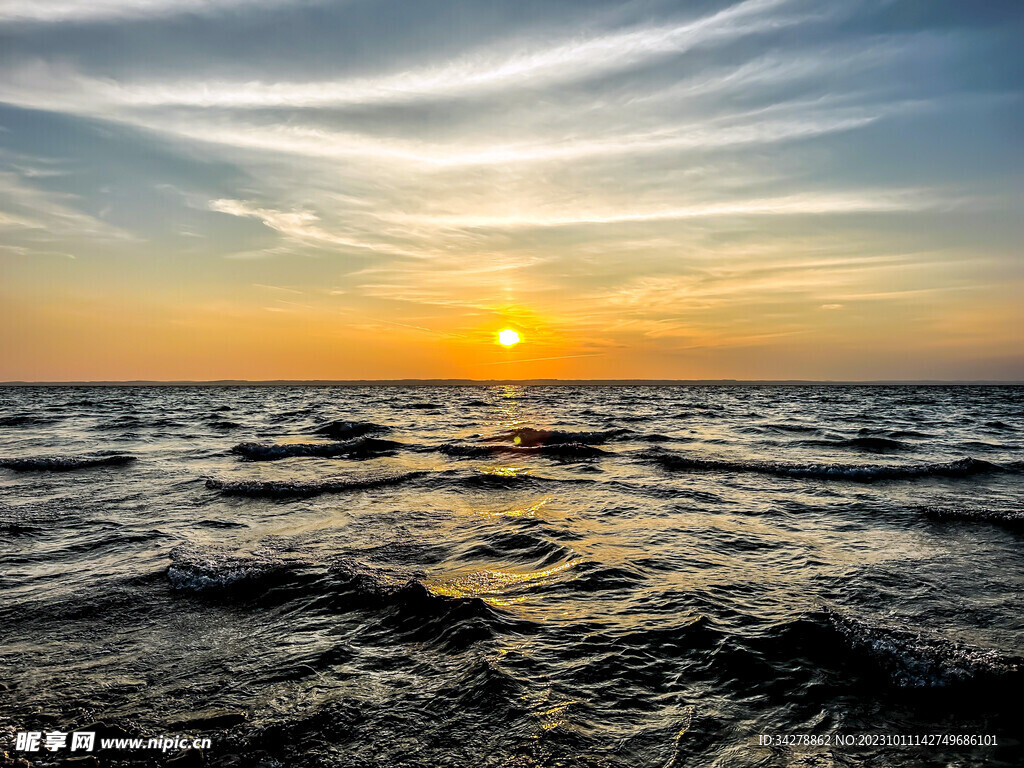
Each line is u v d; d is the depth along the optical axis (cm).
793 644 497
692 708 405
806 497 1152
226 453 1828
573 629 528
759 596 614
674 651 484
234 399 7375
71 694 425
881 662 464
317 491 1215
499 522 949
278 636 527
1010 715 396
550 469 1520
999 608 582
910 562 737
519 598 610
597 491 1220
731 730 381
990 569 707
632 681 439
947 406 5488
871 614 564
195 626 550
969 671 445
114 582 665
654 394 10400
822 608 572
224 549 787
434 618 552
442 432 2531
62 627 546
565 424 3050
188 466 1555
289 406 5347
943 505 1052
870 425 3022
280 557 748
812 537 859
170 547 807
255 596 625
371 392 12194
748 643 498
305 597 618
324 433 2497
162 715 398
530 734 373
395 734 376
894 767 345
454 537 863
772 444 2062
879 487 1254
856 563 733
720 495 1173
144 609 591
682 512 1027
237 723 387
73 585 655
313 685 438
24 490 1216
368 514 1013
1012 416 3981
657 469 1510
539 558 753
